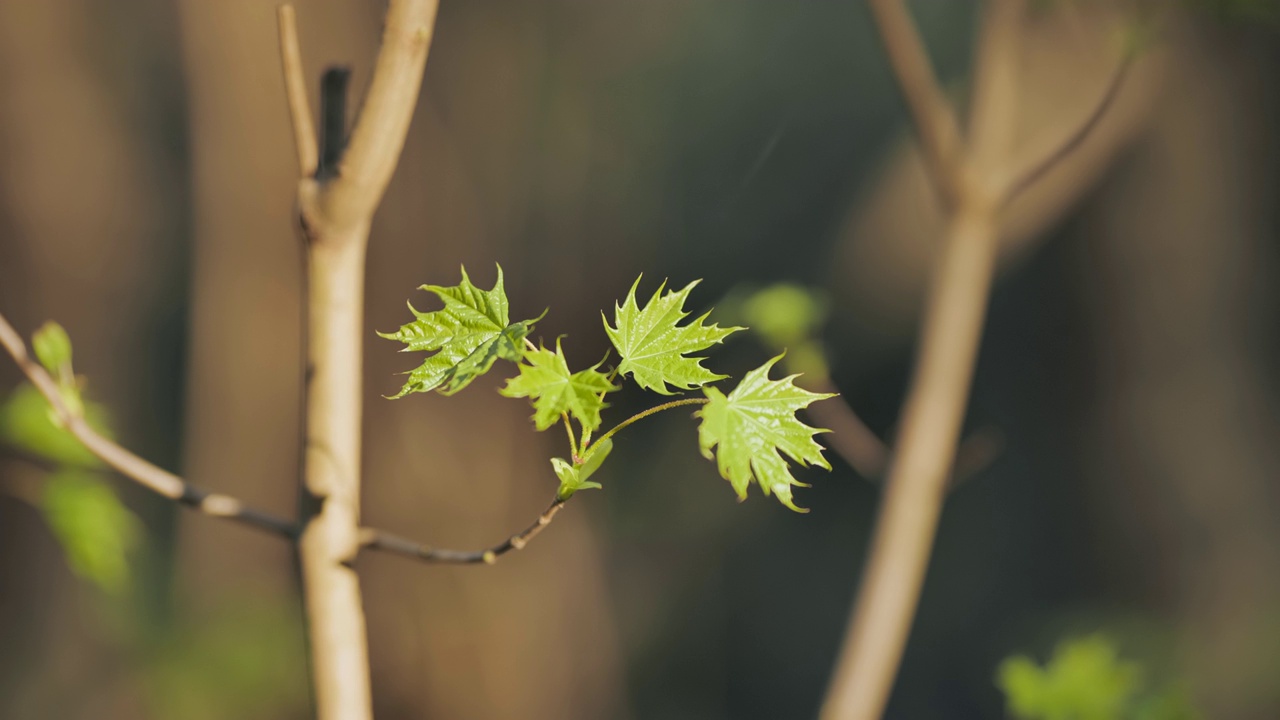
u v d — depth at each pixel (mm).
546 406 1007
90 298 6133
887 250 8719
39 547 5855
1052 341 7227
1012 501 8141
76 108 5910
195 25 5969
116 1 5949
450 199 6656
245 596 6227
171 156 6238
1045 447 7562
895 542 2830
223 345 6250
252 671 5906
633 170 8805
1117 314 6555
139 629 5816
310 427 1325
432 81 6680
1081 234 6621
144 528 6090
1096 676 2648
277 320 6352
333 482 1322
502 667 6664
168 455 6680
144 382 6449
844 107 9781
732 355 8672
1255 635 6105
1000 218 2898
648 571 8891
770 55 10008
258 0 5941
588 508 7820
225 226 6168
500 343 1041
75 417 1312
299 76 1306
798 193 9625
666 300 1074
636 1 8727
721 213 9539
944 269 2916
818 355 3031
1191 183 6000
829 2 9961
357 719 1328
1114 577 6875
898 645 2797
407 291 6453
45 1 5750
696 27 9555
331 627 1314
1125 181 6219
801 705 9008
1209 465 6324
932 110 2846
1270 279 6074
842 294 8906
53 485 2961
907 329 8695
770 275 9438
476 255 6871
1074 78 5344
